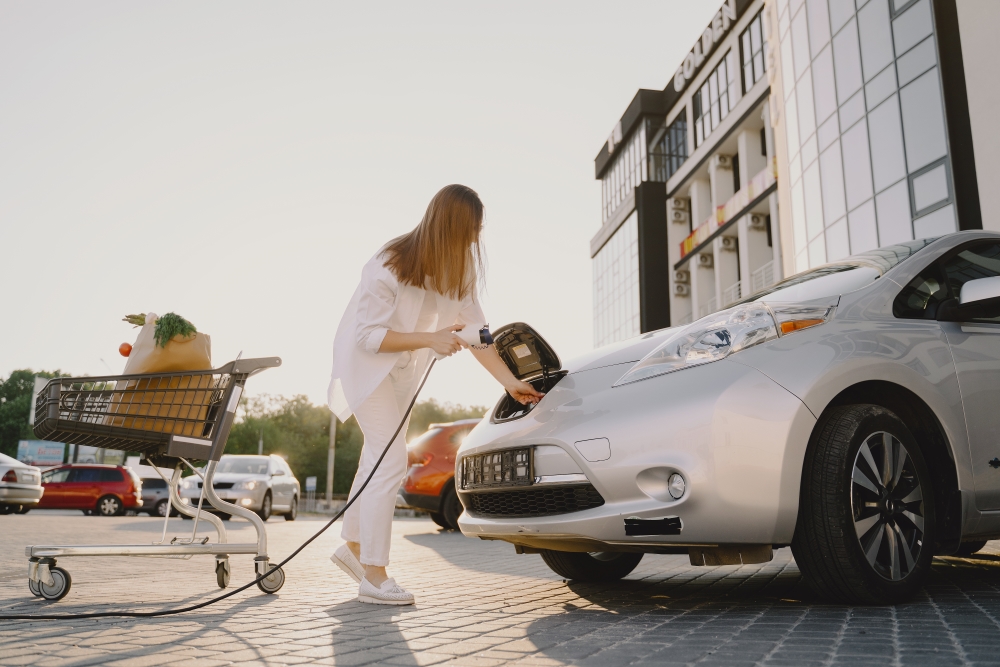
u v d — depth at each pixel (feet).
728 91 97.96
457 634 7.44
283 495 50.70
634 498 8.48
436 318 10.45
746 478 8.05
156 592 10.83
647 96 119.96
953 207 44.50
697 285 106.63
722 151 101.50
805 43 61.77
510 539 10.23
